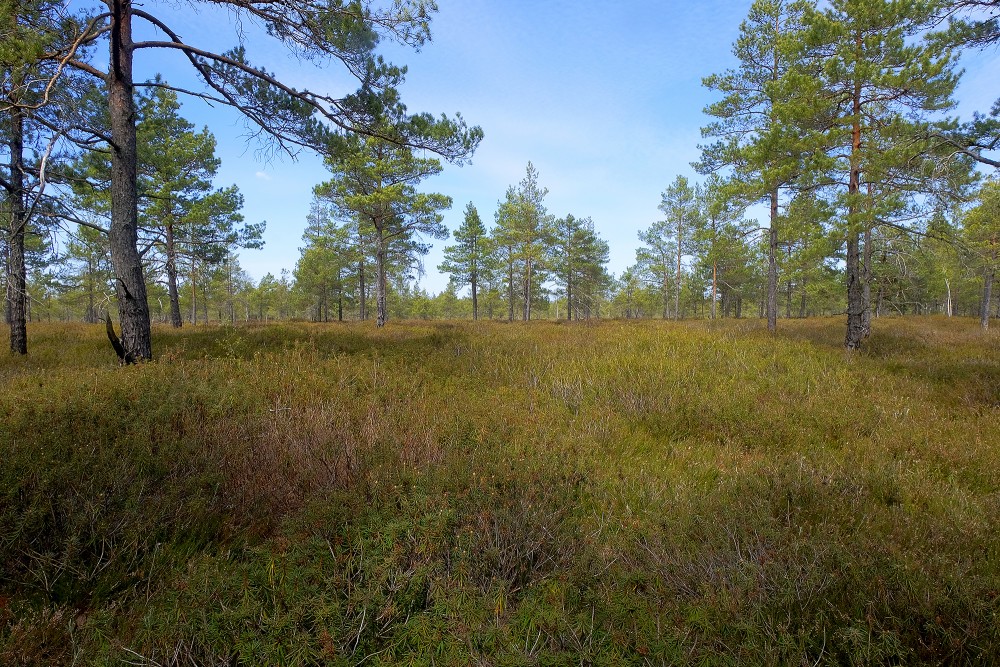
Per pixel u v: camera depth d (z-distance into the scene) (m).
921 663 1.78
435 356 8.74
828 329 16.66
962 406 5.96
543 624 1.93
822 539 2.68
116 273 6.58
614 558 2.58
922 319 27.88
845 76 10.23
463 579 2.15
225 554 2.52
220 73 7.45
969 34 7.29
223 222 21.78
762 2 14.72
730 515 3.03
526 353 9.58
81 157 10.28
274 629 1.73
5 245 7.66
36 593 2.28
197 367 6.04
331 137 8.30
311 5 6.98
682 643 1.83
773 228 15.95
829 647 1.92
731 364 8.13
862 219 9.85
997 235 14.50
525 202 32.84
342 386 5.87
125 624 2.01
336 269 36.03
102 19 6.92
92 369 5.94
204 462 3.45
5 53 5.21
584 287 41.97
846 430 5.10
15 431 3.54
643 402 5.88
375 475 3.21
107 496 2.83
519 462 3.59
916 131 8.65
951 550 2.76
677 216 33.03
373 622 1.96
